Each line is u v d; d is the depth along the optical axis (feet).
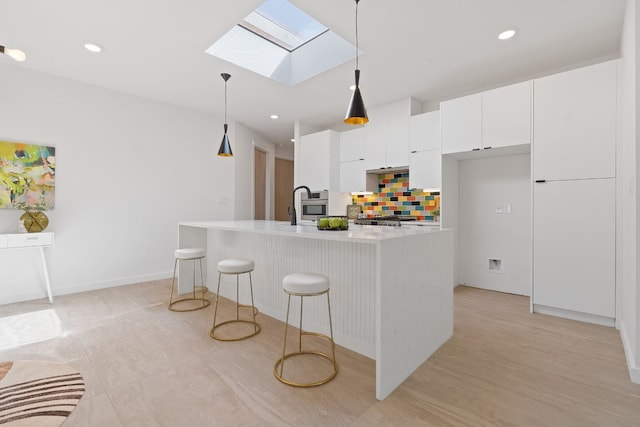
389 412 5.03
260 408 5.13
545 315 9.65
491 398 5.39
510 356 6.95
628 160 7.13
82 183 12.36
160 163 14.60
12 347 7.34
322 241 7.88
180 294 11.78
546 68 10.96
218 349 7.26
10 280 10.85
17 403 5.20
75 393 5.49
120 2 7.38
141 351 7.14
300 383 5.81
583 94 8.93
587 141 8.87
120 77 11.76
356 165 15.92
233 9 7.68
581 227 9.00
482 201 12.88
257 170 21.15
